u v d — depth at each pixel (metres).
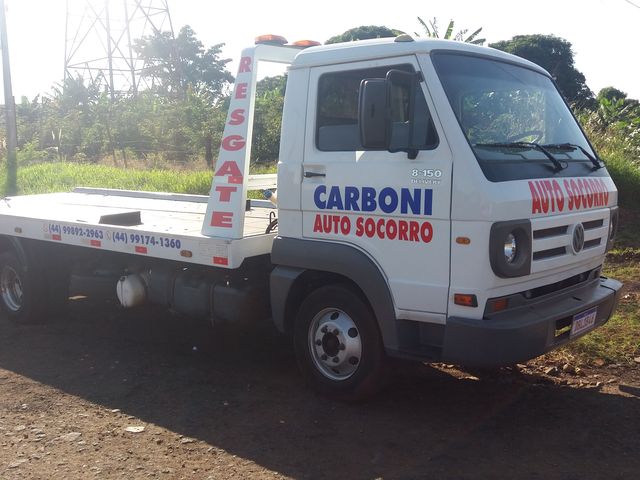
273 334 6.99
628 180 12.51
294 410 5.00
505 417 4.84
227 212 5.33
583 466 4.09
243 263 5.64
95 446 4.43
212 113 24.75
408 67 4.53
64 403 5.17
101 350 6.48
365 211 4.66
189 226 6.30
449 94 4.38
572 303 4.73
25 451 4.36
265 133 13.26
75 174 18.61
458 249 4.25
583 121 14.80
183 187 15.28
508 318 4.30
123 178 17.22
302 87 5.04
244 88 5.29
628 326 6.65
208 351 6.45
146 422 4.82
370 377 4.86
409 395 5.27
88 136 27.97
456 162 4.24
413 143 4.42
